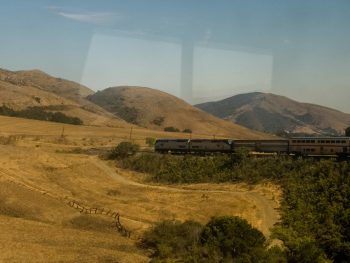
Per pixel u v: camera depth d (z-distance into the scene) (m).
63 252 43.69
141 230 54.78
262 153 85.88
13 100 183.25
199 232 47.81
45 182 77.56
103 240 49.34
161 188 79.75
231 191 72.62
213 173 83.88
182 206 66.06
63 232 50.59
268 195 67.62
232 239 43.84
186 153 97.81
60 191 73.25
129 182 86.00
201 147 95.25
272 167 76.88
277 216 58.16
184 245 46.41
